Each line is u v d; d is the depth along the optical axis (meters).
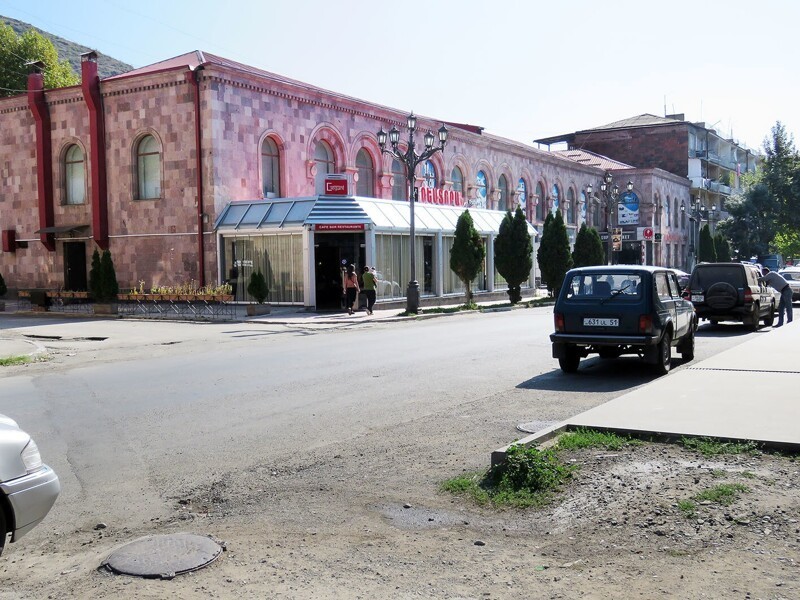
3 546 4.53
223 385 11.94
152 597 4.26
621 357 15.23
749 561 4.51
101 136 33.31
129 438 8.32
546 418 9.05
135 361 15.75
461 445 7.72
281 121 33.09
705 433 7.16
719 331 21.11
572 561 4.65
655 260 70.50
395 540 5.13
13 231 37.16
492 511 5.65
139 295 28.86
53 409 10.15
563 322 12.88
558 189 59.09
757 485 5.84
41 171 35.53
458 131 44.88
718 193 86.06
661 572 4.41
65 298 31.67
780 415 8.00
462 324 24.19
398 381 12.11
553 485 6.02
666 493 5.72
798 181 76.38
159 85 31.47
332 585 4.39
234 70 30.70
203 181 30.75
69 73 57.34
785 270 36.34
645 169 67.31
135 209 32.62
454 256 32.75
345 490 6.30
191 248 31.25
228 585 4.41
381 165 38.81
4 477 4.52
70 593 4.38
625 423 7.69
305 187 34.34
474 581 4.41
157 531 5.45
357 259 31.28
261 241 30.59
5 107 37.03
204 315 27.14
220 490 6.38
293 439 8.14
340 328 23.39
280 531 5.36
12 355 16.36
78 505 6.06
